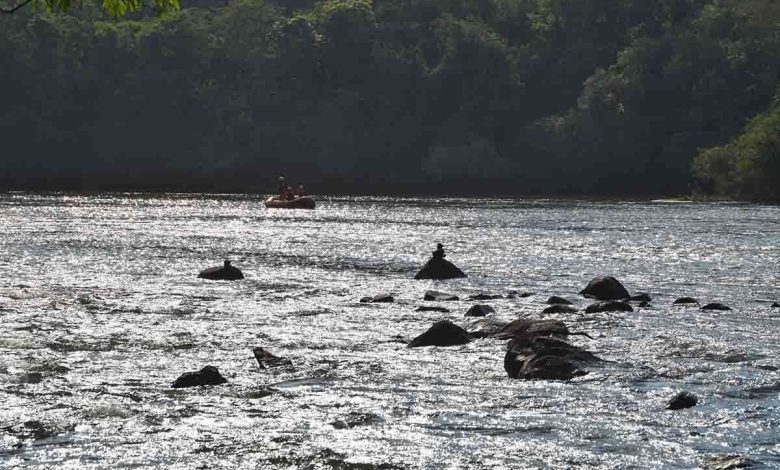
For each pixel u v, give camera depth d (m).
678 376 59.34
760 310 87.50
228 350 67.44
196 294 97.00
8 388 55.34
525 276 117.69
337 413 50.88
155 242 157.75
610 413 51.09
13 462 42.97
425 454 44.38
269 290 101.62
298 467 42.62
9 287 99.56
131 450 44.69
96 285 103.31
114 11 52.47
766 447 45.44
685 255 146.00
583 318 81.44
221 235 174.38
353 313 85.12
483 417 50.25
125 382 57.28
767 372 60.69
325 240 167.25
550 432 47.75
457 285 108.38
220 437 46.66
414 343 69.31
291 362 62.81
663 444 45.88
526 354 61.22
